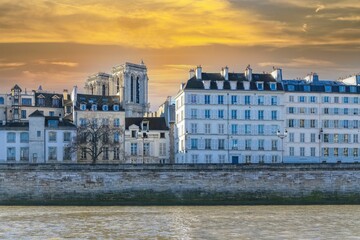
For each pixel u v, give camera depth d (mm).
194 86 151250
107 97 166875
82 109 160000
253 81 154875
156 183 127062
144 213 106875
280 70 156750
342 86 163375
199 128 150500
